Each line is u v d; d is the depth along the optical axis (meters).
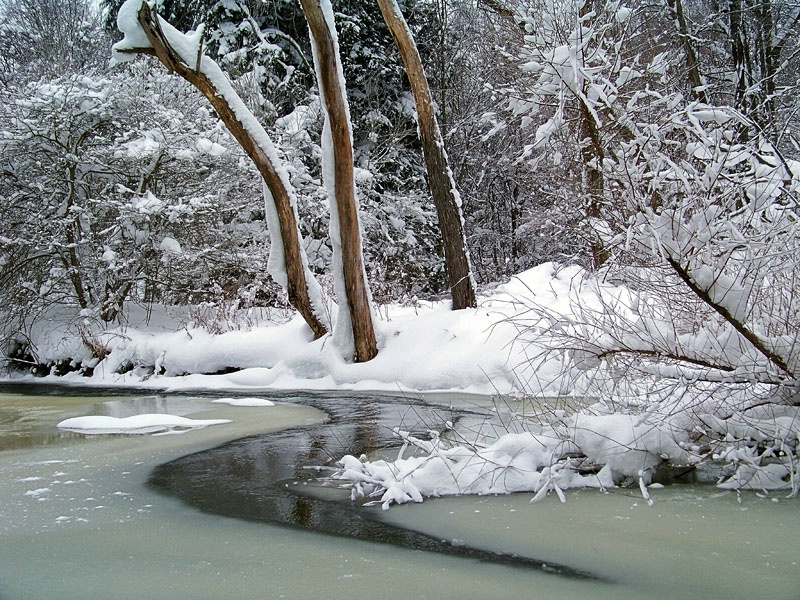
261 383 12.91
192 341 14.47
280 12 23.44
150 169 16.62
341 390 11.85
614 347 4.98
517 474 4.74
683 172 4.25
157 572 3.30
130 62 18.06
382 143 23.20
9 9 28.47
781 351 4.47
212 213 16.73
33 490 4.96
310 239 20.44
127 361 15.15
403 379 11.53
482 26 22.62
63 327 17.11
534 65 7.41
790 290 4.69
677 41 15.55
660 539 3.62
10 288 17.09
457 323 11.96
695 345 4.83
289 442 6.81
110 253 15.57
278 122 19.39
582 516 4.06
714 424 4.85
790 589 2.96
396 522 4.07
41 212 16.44
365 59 23.81
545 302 10.41
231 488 4.96
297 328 13.76
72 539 3.82
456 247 13.41
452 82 24.72
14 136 16.36
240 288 16.45
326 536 3.83
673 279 4.89
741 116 4.75
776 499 4.31
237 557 3.50
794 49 16.33
